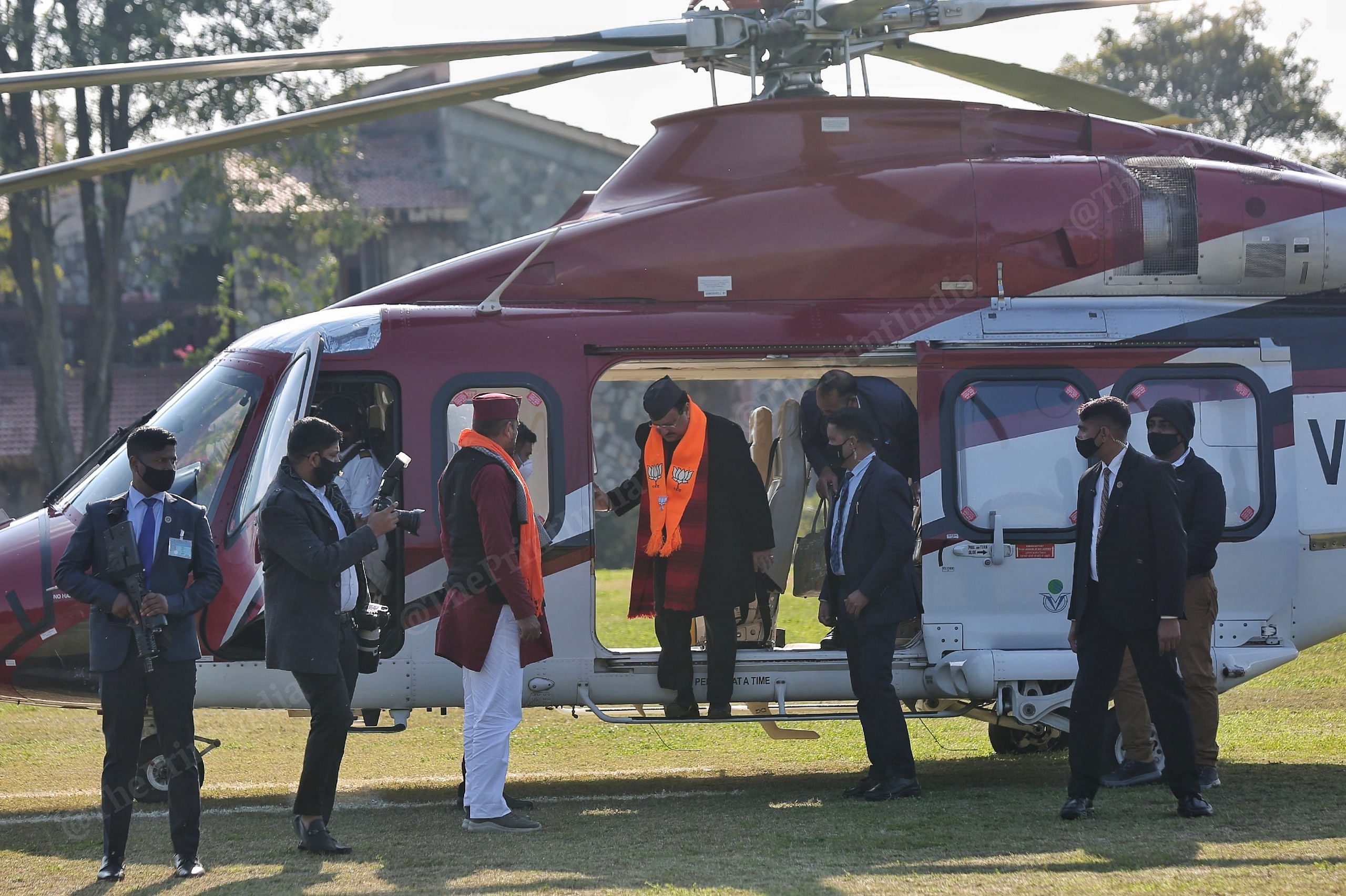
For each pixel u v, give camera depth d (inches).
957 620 506.9
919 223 530.0
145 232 1870.1
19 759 602.5
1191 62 2362.2
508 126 1921.8
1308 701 707.4
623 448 1791.3
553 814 461.1
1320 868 343.3
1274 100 2337.6
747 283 526.0
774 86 560.1
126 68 459.5
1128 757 478.9
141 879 373.4
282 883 362.6
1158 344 519.5
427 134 2049.7
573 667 502.0
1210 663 465.4
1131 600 410.0
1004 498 509.7
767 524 501.0
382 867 379.6
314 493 394.3
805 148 542.3
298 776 563.5
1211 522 457.7
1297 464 524.7
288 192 1811.0
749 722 501.0
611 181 554.6
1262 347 522.9
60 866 393.4
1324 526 524.7
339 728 396.8
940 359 511.5
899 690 512.7
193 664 376.5
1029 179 535.8
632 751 618.5
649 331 513.0
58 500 522.6
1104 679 418.9
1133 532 410.3
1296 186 546.3
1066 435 513.3
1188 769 415.8
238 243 1721.2
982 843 386.6
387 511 394.0
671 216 529.7
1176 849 370.6
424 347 506.0
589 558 503.2
